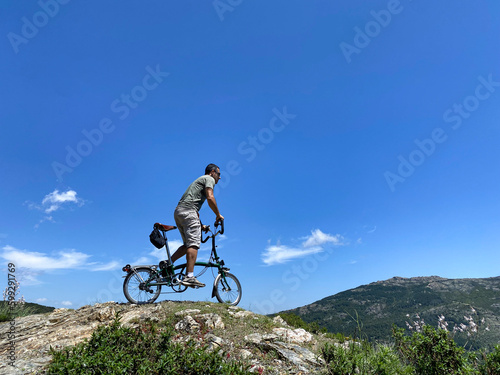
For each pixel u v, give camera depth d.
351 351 4.78
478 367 4.73
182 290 7.14
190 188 7.22
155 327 5.27
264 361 4.75
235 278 8.29
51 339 5.27
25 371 4.02
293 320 9.57
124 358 3.82
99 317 6.02
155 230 7.02
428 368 4.90
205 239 7.63
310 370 4.61
